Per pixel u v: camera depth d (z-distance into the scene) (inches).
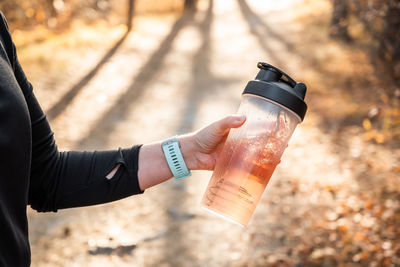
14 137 41.9
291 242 171.9
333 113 287.4
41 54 386.3
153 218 188.7
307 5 697.6
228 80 402.6
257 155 55.0
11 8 463.2
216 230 181.5
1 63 42.8
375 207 184.7
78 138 262.7
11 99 42.1
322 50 429.4
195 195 208.5
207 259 164.7
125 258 163.6
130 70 402.0
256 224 184.4
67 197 54.7
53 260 160.6
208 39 561.6
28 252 45.0
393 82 274.8
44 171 52.9
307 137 264.4
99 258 163.0
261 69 58.0
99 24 561.6
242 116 56.2
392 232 166.9
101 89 342.6
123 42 492.1
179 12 794.8
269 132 54.8
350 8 370.3
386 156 226.7
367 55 345.1
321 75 360.8
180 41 543.5
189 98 350.6
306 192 205.9
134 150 60.0
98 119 291.3
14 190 42.6
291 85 57.5
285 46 485.1
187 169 61.1
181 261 163.2
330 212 188.2
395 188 196.2
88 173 55.7
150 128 288.0
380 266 152.0
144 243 172.6
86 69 379.6
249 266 160.4
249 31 587.2
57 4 509.7
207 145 60.1
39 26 470.9
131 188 58.1
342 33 438.0
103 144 259.3
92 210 192.1
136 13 702.5
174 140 61.1
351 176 213.8
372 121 265.0
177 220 188.2
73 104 306.3
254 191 55.6
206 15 762.2
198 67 438.6
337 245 165.9
